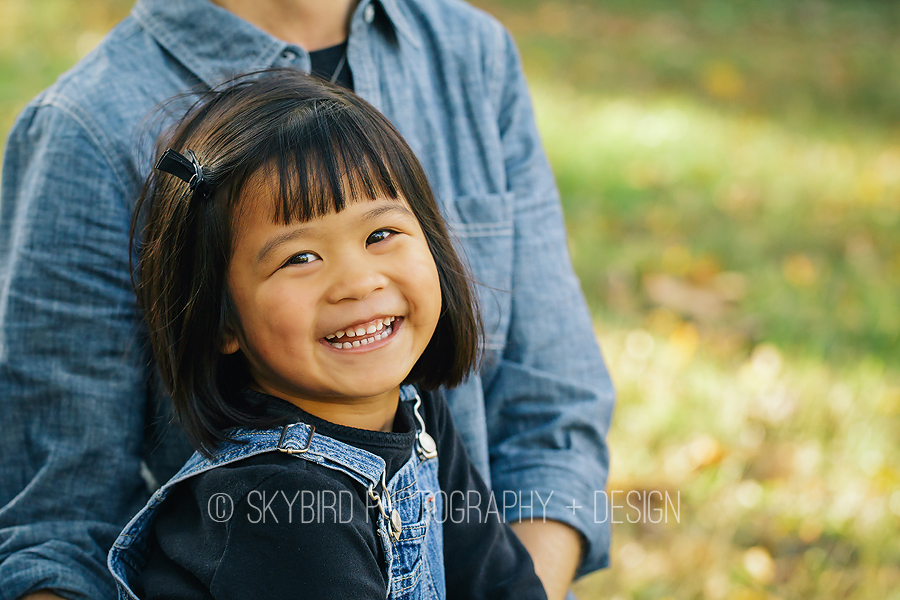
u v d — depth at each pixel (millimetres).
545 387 1484
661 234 4156
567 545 1400
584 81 6145
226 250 1134
